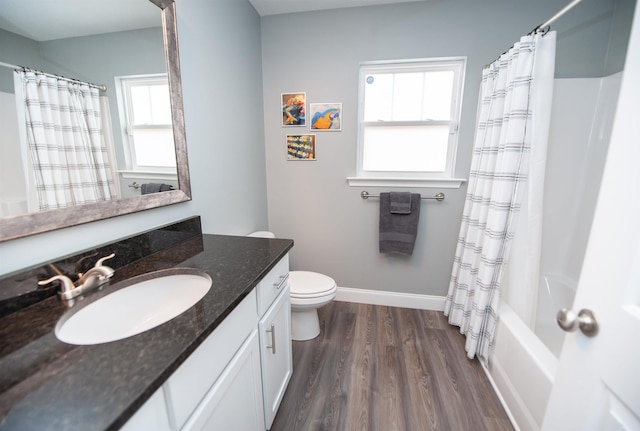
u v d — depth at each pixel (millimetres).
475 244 1751
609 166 566
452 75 1977
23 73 736
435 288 2234
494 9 1770
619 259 537
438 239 2146
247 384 962
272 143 2264
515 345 1308
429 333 1942
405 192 2070
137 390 474
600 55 1699
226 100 1677
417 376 1552
